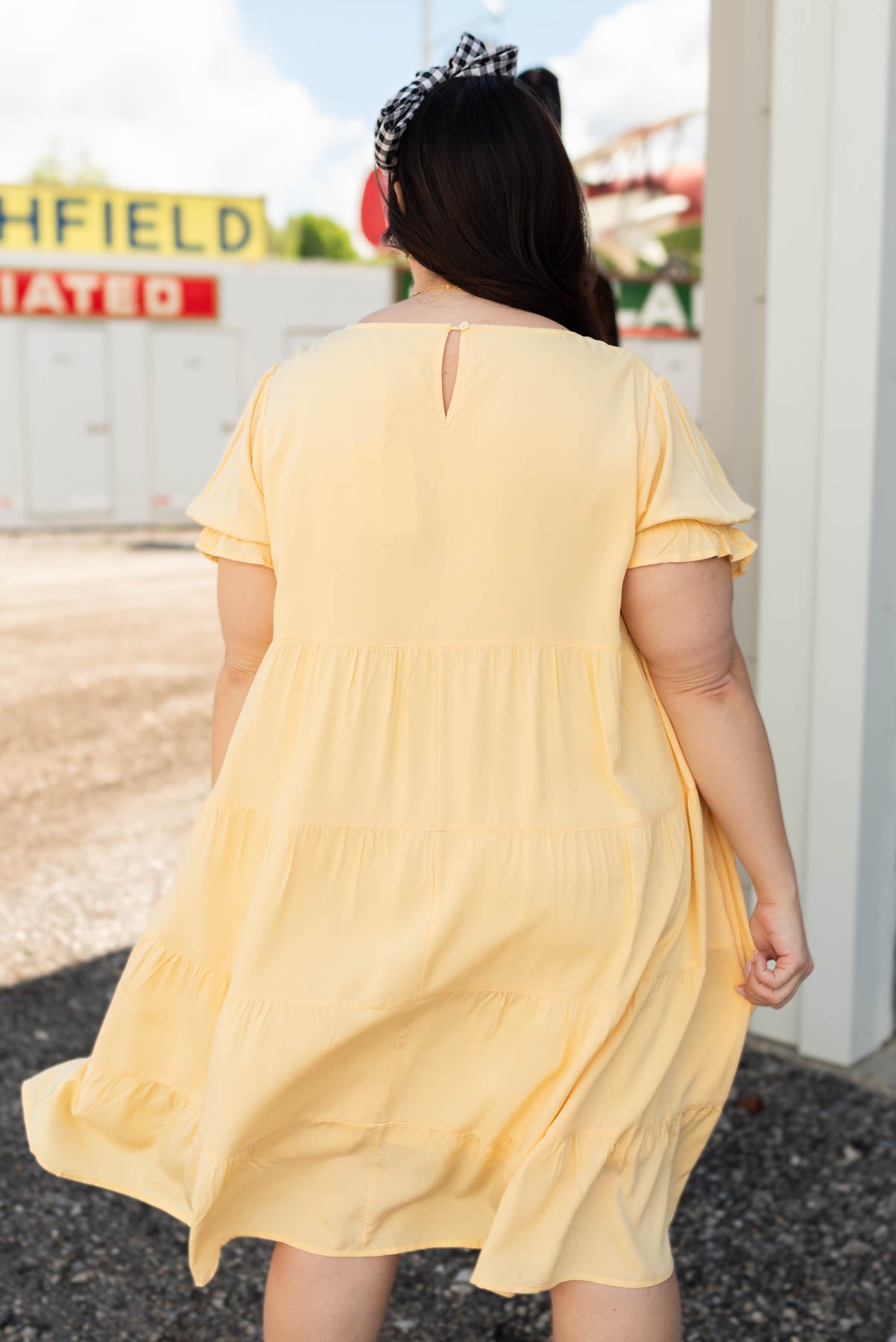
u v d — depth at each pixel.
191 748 5.74
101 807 4.84
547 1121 1.21
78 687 6.98
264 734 1.22
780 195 2.53
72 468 16.55
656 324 18.72
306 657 1.21
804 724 2.67
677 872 1.24
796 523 2.61
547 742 1.19
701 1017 1.33
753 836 1.29
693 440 1.25
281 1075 1.17
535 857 1.17
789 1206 2.25
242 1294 2.08
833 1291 2.03
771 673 2.69
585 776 1.20
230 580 1.27
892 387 2.48
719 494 1.23
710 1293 2.03
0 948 3.44
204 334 16.77
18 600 10.33
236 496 1.25
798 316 2.55
